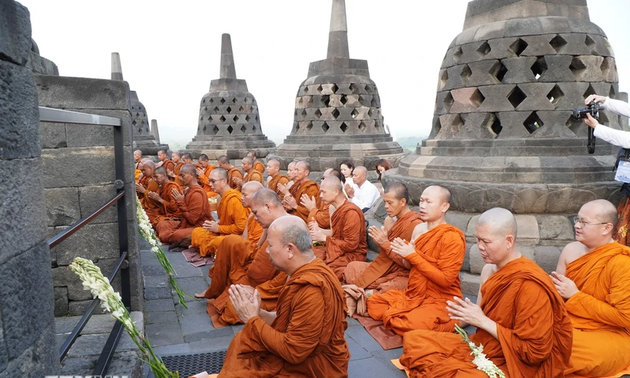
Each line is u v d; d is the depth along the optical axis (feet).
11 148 5.88
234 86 68.28
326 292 11.02
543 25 22.21
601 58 22.57
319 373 11.55
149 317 19.44
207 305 20.67
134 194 17.07
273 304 18.25
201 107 68.74
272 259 11.85
